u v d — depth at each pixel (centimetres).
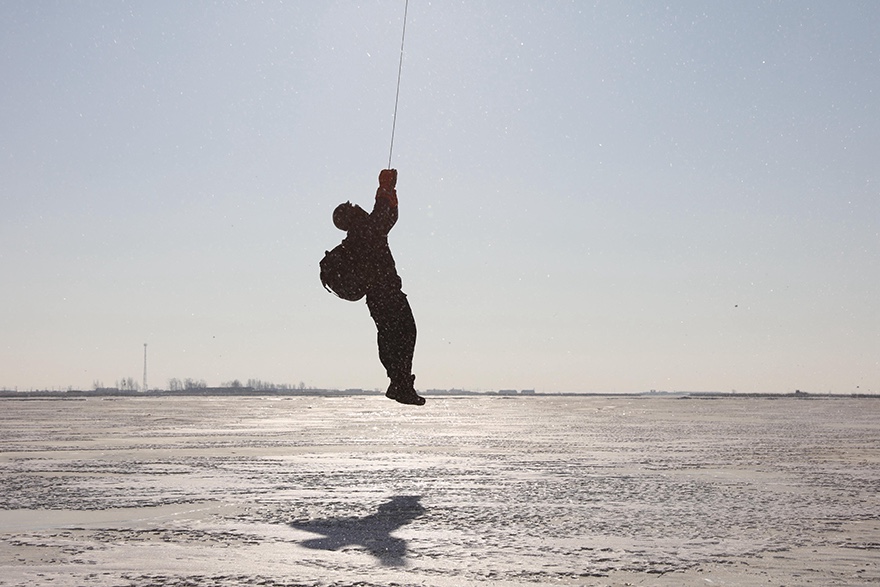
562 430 3747
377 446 2634
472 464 2012
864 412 7200
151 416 5681
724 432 3578
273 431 3562
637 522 1177
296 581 843
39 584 834
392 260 830
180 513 1264
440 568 899
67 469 1895
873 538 1063
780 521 1184
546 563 922
